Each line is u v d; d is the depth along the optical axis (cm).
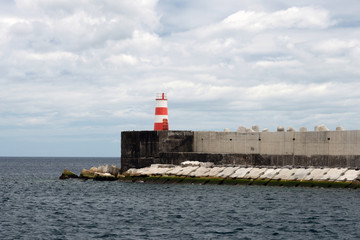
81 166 18462
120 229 3569
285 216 3959
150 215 4119
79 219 4003
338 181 5266
